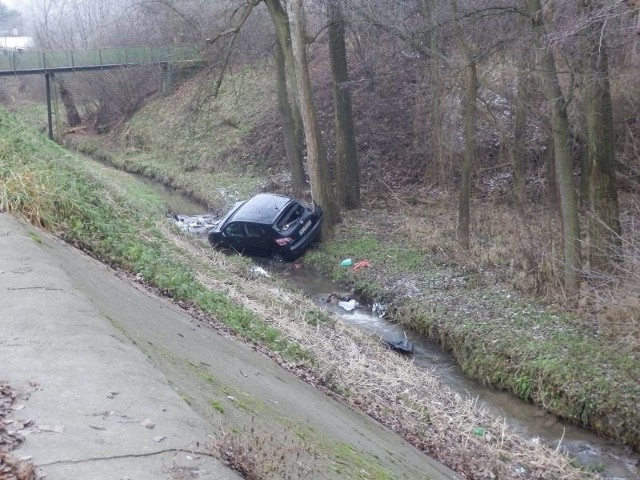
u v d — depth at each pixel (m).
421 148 27.45
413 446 9.34
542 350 12.75
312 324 13.46
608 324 13.31
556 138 14.49
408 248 19.66
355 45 29.03
